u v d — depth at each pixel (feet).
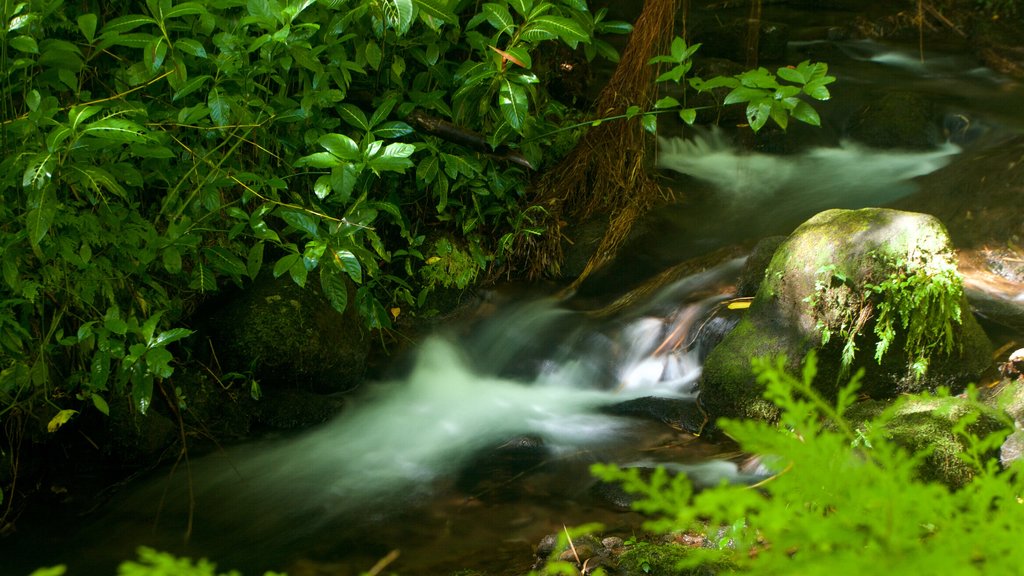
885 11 37.65
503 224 21.39
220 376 17.08
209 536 13.75
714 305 18.48
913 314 15.01
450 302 20.26
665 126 26.89
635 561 11.72
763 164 25.66
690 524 3.18
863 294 15.11
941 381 15.29
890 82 30.86
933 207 21.59
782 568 2.68
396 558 13.00
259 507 14.48
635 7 35.24
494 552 13.00
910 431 13.39
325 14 17.12
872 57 33.73
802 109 17.35
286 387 17.49
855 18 36.63
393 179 19.35
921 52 32.99
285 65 16.35
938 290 14.97
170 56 16.07
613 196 21.86
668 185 23.81
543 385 18.53
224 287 18.19
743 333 16.51
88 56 15.52
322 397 17.56
